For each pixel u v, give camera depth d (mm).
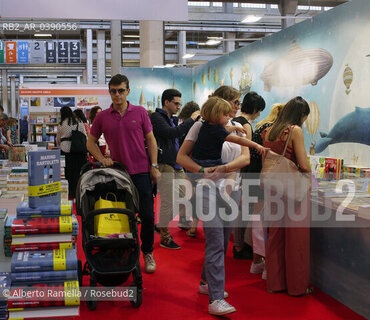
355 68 6109
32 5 5086
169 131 4109
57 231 2803
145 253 3799
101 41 21438
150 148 3674
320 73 6953
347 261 3014
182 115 5070
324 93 6871
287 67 8000
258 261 3770
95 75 27250
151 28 13703
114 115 3541
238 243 4148
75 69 24922
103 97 12344
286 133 3111
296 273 3213
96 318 2848
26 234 2766
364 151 5980
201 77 12703
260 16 7477
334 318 2855
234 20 20781
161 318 2850
